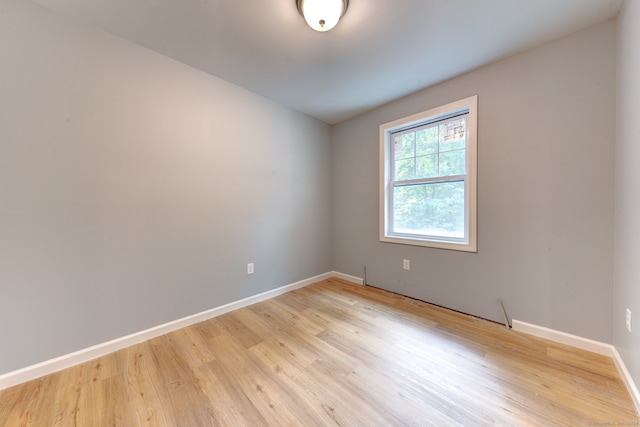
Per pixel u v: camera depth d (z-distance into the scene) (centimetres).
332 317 229
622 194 146
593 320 169
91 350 168
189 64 211
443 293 247
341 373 153
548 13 155
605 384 139
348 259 341
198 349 179
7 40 139
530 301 195
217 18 160
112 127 175
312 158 329
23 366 146
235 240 248
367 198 314
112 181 176
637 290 125
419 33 174
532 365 157
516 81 196
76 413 124
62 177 157
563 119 177
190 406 128
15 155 142
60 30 155
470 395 133
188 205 215
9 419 121
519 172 197
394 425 116
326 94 265
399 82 239
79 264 164
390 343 185
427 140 265
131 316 186
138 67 186
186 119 212
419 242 264
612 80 159
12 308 142
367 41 182
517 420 117
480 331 200
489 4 148
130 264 185
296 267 310
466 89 223
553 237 183
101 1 146
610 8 151
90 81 166
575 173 173
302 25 167
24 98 144
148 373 154
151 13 155
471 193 222
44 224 151
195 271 220
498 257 210
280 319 226
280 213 291
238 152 249
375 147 303
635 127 128
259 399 133
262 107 269
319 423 118
